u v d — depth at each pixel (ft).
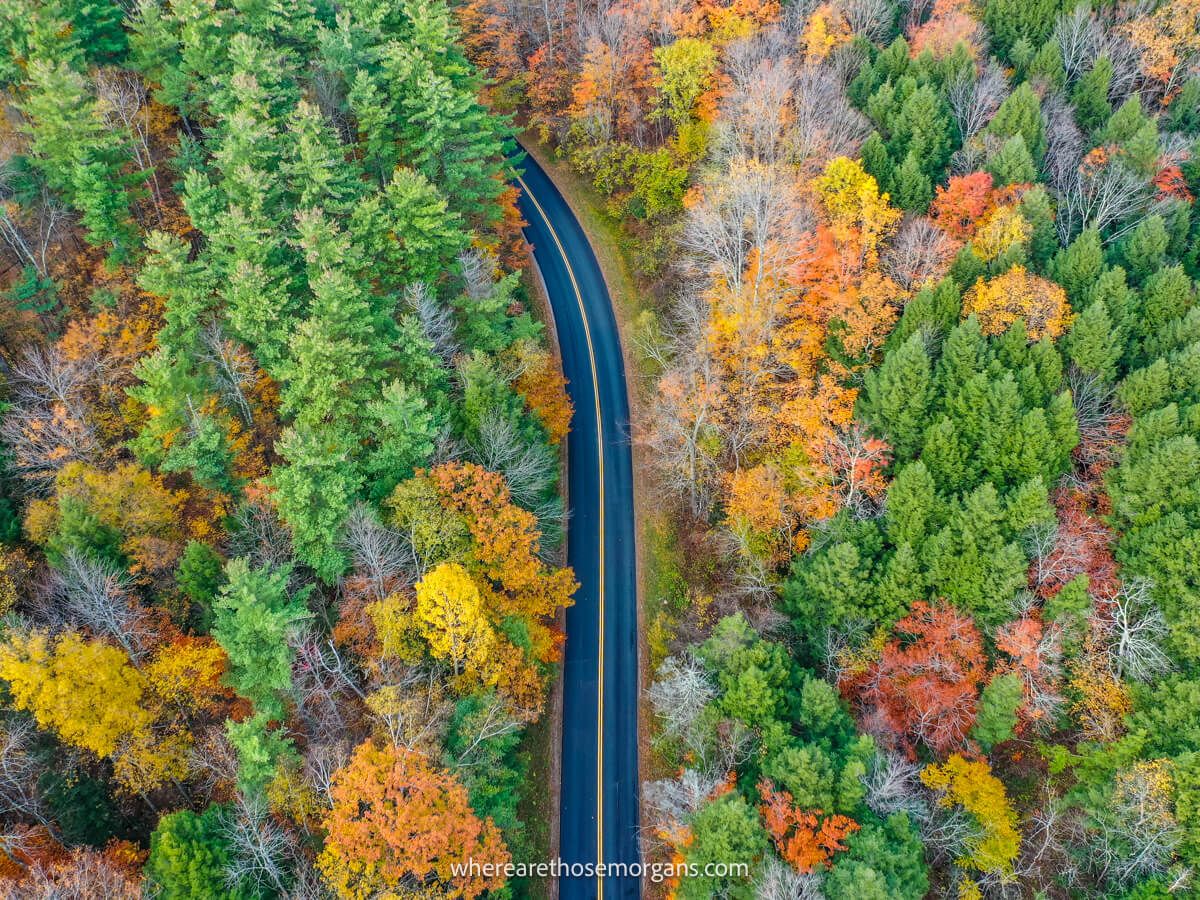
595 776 146.41
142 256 149.28
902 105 183.42
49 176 144.15
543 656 148.56
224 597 115.55
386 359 146.92
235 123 141.59
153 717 117.08
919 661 127.24
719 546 163.84
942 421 139.44
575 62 236.02
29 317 144.56
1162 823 107.86
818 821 112.57
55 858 108.47
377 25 179.32
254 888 105.50
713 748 126.00
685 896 111.55
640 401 193.77
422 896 102.42
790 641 142.51
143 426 134.41
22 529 127.65
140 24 161.48
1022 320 141.28
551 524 167.12
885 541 140.15
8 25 146.30
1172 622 118.83
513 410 155.22
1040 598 128.47
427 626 128.98
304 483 127.13
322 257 141.38
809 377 158.51
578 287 212.64
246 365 142.51
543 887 134.51
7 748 107.45
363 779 102.37
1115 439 138.10
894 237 165.07
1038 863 119.75
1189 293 141.79
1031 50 194.80
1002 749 129.90
